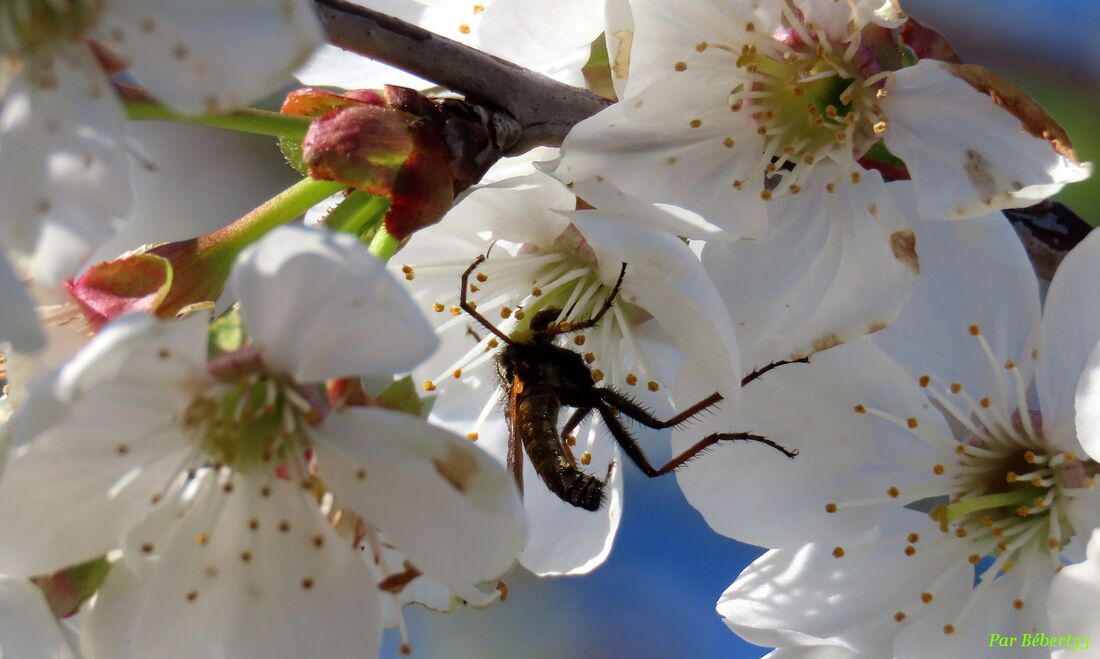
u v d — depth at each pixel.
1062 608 0.17
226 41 0.15
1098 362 0.17
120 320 0.16
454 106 0.17
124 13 0.16
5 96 0.16
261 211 0.17
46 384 0.15
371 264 0.15
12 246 0.16
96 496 0.16
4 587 0.16
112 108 0.16
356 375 0.16
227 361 0.16
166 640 0.16
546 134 0.17
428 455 0.16
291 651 0.16
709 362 0.17
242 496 0.16
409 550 0.16
